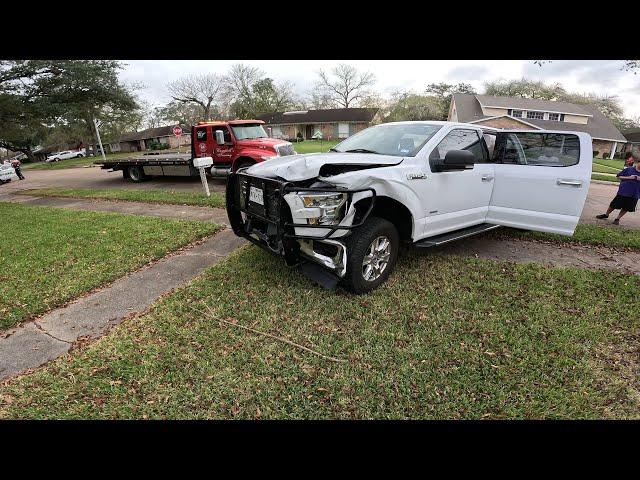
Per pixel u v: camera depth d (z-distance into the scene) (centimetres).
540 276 398
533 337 289
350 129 4762
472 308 332
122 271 432
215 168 1075
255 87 5159
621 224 667
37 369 266
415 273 401
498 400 227
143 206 836
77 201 982
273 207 334
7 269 453
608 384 241
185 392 237
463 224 437
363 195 317
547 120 3512
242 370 255
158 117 5559
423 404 225
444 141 397
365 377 246
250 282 383
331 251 332
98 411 225
